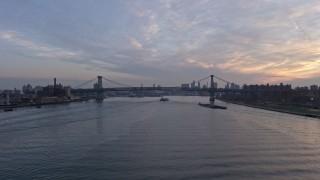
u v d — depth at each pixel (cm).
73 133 8844
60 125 10750
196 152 6256
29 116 14538
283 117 13925
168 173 4906
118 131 9144
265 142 7331
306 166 5303
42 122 11775
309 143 7231
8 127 10306
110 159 5728
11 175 4884
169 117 13800
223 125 10662
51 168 5216
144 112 16975
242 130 9375
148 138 7856
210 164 5381
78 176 4800
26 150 6569
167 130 9331
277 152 6294
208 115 14975
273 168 5181
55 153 6253
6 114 15862
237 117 13850
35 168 5228
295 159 5750
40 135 8531
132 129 9575
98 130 9406
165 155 6012
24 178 4744
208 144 7062
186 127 10069
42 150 6550
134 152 6259
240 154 6112
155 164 5388
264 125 10725
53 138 8006
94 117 13750
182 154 6091
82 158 5809
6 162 5612
